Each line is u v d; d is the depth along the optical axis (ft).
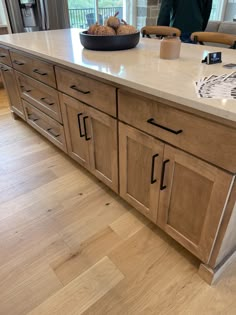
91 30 5.10
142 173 4.07
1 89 12.00
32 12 10.37
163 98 2.95
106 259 4.18
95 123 4.63
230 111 2.32
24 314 3.43
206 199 3.13
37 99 6.55
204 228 3.35
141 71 3.65
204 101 2.55
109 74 3.57
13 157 6.89
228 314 3.41
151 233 4.64
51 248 4.38
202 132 2.75
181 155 3.15
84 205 5.31
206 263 3.64
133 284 3.80
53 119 6.22
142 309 3.49
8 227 4.78
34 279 3.88
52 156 6.95
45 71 5.51
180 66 3.86
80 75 4.40
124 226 4.80
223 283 3.77
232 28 9.68
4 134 8.04
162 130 3.27
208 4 8.73
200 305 3.51
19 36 7.30
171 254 4.24
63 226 4.81
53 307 3.52
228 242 3.48
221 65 3.91
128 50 5.15
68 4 11.33
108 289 3.74
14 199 5.47
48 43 6.10
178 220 3.78
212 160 2.79
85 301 3.59
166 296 3.63
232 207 2.87
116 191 5.04
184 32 8.98
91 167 5.50
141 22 14.14
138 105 3.46
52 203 5.36
